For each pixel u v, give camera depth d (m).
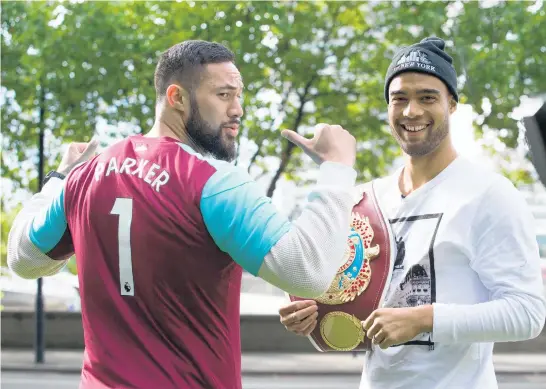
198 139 2.08
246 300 17.52
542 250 14.13
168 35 12.53
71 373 12.84
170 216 1.97
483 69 12.09
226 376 2.03
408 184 2.63
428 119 2.50
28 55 12.45
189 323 1.99
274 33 12.89
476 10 12.27
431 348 2.43
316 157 2.08
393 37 12.63
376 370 2.54
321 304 2.58
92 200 2.07
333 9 13.00
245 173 2.03
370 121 13.43
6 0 12.74
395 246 2.54
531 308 2.31
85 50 12.38
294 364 13.62
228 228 1.94
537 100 1.83
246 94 13.07
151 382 1.98
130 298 2.00
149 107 12.90
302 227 1.94
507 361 13.75
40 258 2.27
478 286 2.45
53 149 13.95
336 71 13.28
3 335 15.53
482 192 2.43
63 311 15.57
